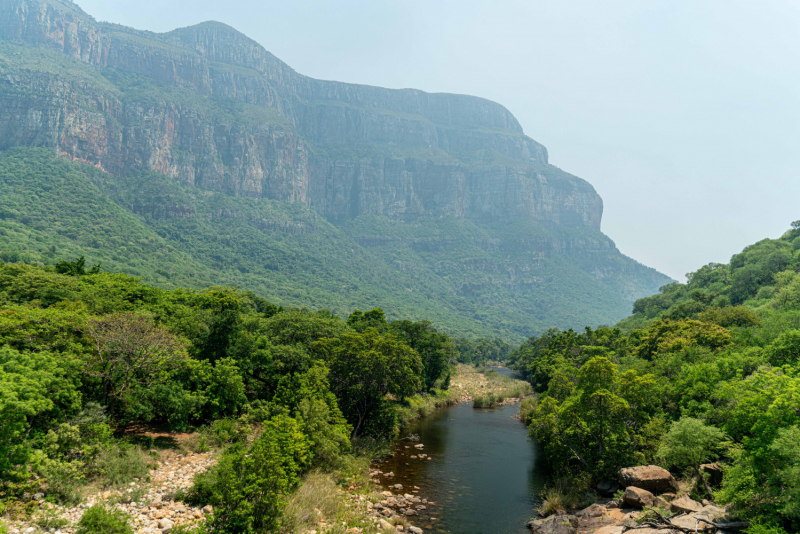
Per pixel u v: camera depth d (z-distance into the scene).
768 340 46.09
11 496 19.12
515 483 35.28
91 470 23.70
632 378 33.06
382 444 42.44
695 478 27.42
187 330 42.53
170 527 19.78
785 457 19.34
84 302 40.88
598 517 25.14
